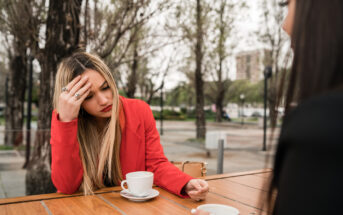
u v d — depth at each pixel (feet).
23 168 19.52
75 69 4.80
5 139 19.83
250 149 33.65
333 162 1.30
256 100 140.36
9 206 3.83
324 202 1.32
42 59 11.75
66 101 4.43
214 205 3.27
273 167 1.76
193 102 150.30
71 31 11.51
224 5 25.81
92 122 5.45
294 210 1.43
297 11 1.78
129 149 5.49
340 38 1.52
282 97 1.95
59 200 4.12
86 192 4.46
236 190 4.77
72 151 4.41
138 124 5.57
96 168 5.18
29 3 11.19
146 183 4.13
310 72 1.59
